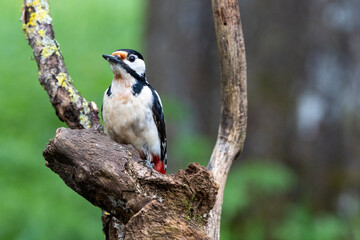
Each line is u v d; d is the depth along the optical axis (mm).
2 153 11766
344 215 11695
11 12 20469
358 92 11789
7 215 10641
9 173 11578
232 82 6621
